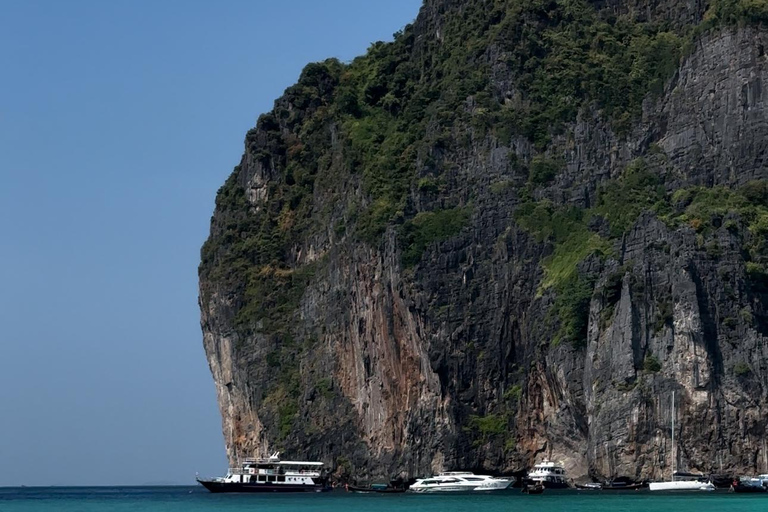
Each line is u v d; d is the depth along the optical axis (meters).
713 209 194.25
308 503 183.12
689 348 182.00
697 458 180.62
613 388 185.88
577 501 166.62
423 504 170.75
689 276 183.75
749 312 183.75
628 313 186.38
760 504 155.62
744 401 180.38
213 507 182.12
